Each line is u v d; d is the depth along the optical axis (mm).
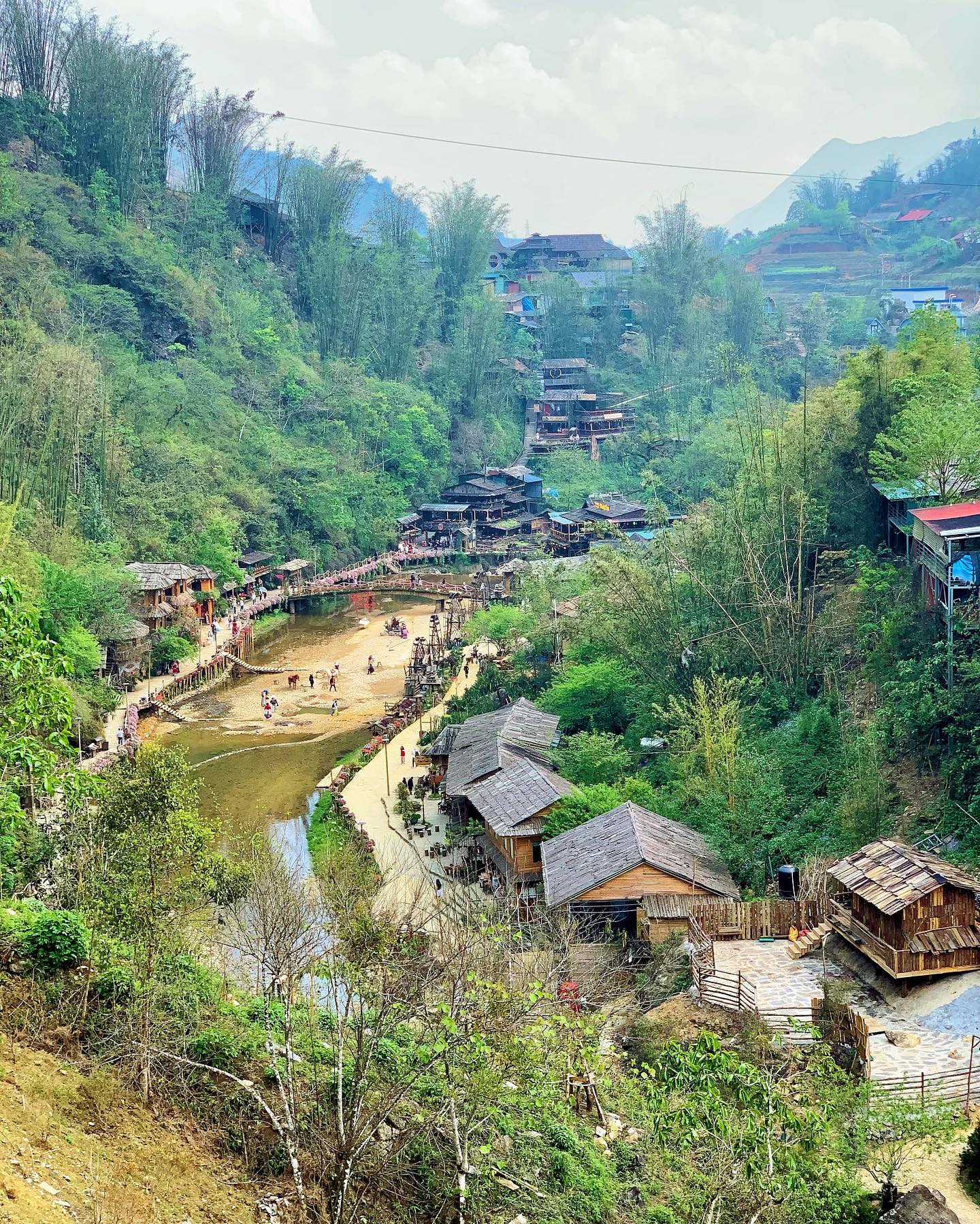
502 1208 26672
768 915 44625
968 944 38625
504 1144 28656
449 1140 27562
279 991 27875
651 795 55812
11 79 166625
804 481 69688
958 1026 36812
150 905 26688
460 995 27266
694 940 44250
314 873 48406
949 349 75438
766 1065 32594
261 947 32344
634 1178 29953
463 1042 26375
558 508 161875
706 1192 27688
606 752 61188
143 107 166000
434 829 62188
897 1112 31125
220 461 131750
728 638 66125
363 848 57656
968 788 47719
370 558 145375
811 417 73875
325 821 64688
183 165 189875
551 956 35438
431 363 185875
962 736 49594
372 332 182250
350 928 29594
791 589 66875
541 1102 28344
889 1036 36719
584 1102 32406
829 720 56969
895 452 67062
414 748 77000
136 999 27297
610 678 69062
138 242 153125
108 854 28734
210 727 84500
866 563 64938
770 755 57062
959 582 52531
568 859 49188
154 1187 22906
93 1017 26875
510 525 154625
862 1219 27094
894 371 71938
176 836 27156
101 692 81438
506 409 186250
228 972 32844
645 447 172875
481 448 174375
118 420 120062
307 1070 27875
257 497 132375
